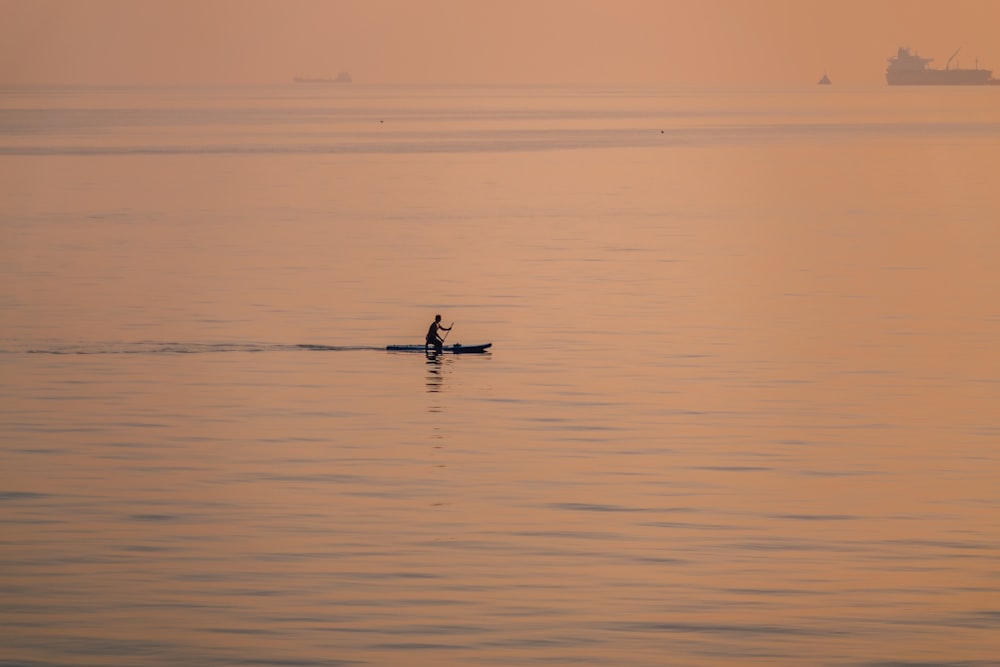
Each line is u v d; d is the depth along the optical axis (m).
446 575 102.44
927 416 149.50
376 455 134.50
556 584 100.69
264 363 179.62
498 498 120.56
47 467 130.38
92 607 96.69
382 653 89.56
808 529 112.25
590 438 140.75
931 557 105.94
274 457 133.88
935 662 88.81
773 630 93.19
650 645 90.88
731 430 143.75
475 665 87.88
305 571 103.12
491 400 158.25
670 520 114.62
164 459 133.25
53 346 190.12
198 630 93.00
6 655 89.44
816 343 190.50
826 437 140.88
